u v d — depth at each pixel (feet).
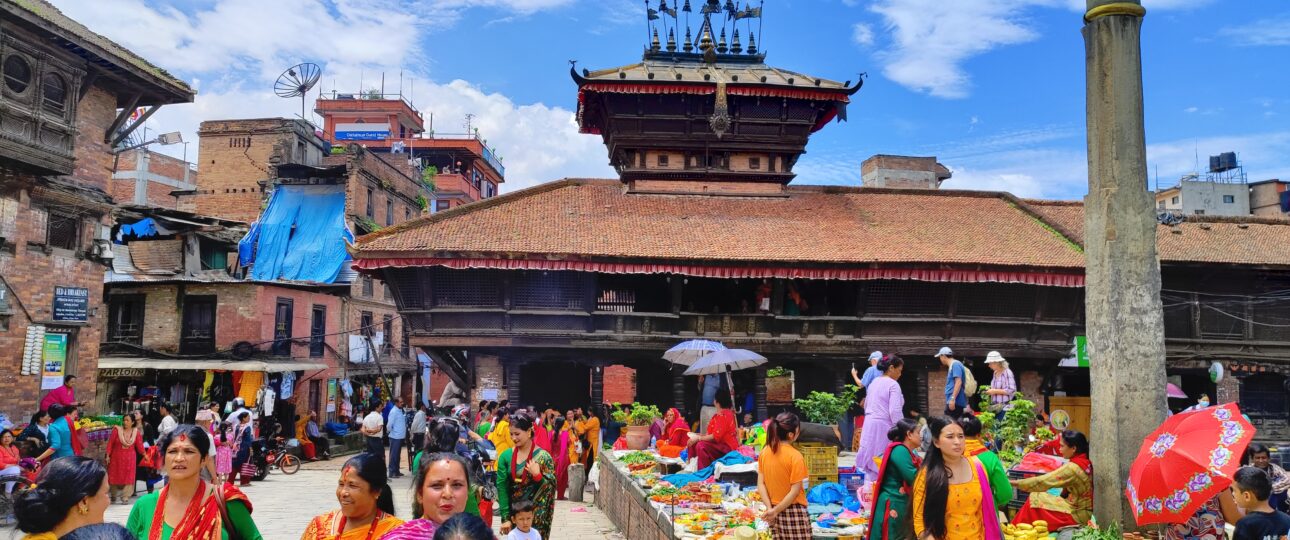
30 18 64.49
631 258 77.30
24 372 67.67
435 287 80.12
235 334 97.96
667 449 50.72
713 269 78.48
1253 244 103.35
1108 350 27.27
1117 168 27.81
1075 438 28.25
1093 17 28.89
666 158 95.76
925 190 102.78
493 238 80.28
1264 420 102.63
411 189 153.38
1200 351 98.53
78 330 73.77
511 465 25.32
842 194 100.99
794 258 79.36
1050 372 89.40
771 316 83.56
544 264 76.89
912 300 84.94
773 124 96.12
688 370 58.59
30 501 13.65
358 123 234.58
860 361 86.63
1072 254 85.81
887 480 21.59
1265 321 100.22
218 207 136.67
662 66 100.53
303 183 128.06
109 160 78.64
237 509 16.26
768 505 24.58
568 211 89.45
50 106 69.00
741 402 90.07
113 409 96.02
